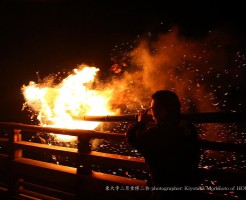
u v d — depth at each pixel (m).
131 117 3.19
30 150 4.50
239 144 2.69
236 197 2.75
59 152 4.15
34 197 4.51
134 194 3.30
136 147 2.49
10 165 4.69
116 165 3.56
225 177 2.82
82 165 3.91
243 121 2.49
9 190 4.69
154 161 2.36
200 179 2.65
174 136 2.35
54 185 4.86
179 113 2.49
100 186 3.65
